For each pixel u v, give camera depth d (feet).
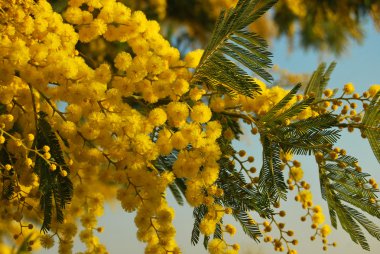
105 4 2.10
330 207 2.10
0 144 2.04
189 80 2.04
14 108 2.04
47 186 1.99
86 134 1.97
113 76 2.03
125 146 1.96
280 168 2.04
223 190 2.10
